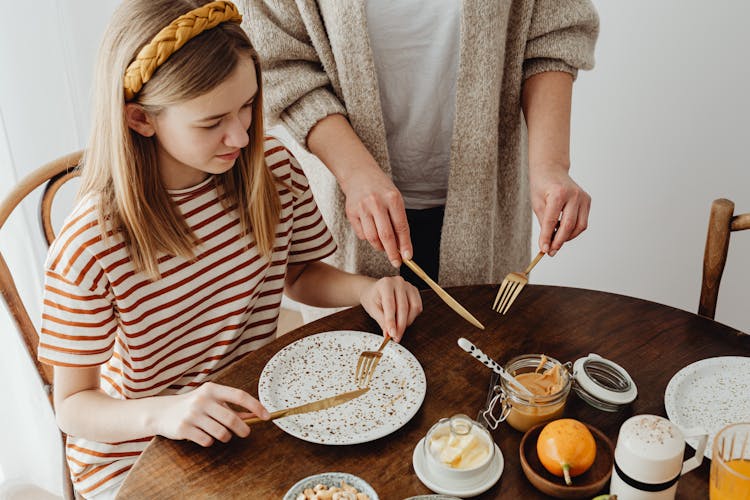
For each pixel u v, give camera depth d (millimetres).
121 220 1049
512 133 1432
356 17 1221
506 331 1154
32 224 1818
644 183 1958
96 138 1036
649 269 2072
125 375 1171
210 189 1144
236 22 1038
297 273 1378
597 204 2047
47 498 1886
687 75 1780
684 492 866
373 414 990
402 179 1471
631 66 1829
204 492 875
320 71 1352
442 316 1190
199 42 959
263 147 1128
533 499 861
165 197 1084
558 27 1320
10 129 1788
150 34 952
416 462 901
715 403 993
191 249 1110
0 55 1722
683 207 1941
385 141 1349
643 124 1884
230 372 1075
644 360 1086
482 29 1226
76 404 1072
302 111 1292
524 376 986
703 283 1330
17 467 1887
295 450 935
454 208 1407
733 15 1671
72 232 1034
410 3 1263
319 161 1449
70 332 1058
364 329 1166
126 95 983
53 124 1851
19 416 1829
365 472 899
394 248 1145
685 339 1132
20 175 1834
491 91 1278
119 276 1062
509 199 1498
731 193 1871
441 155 1437
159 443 953
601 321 1178
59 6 1779
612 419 977
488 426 965
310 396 1033
